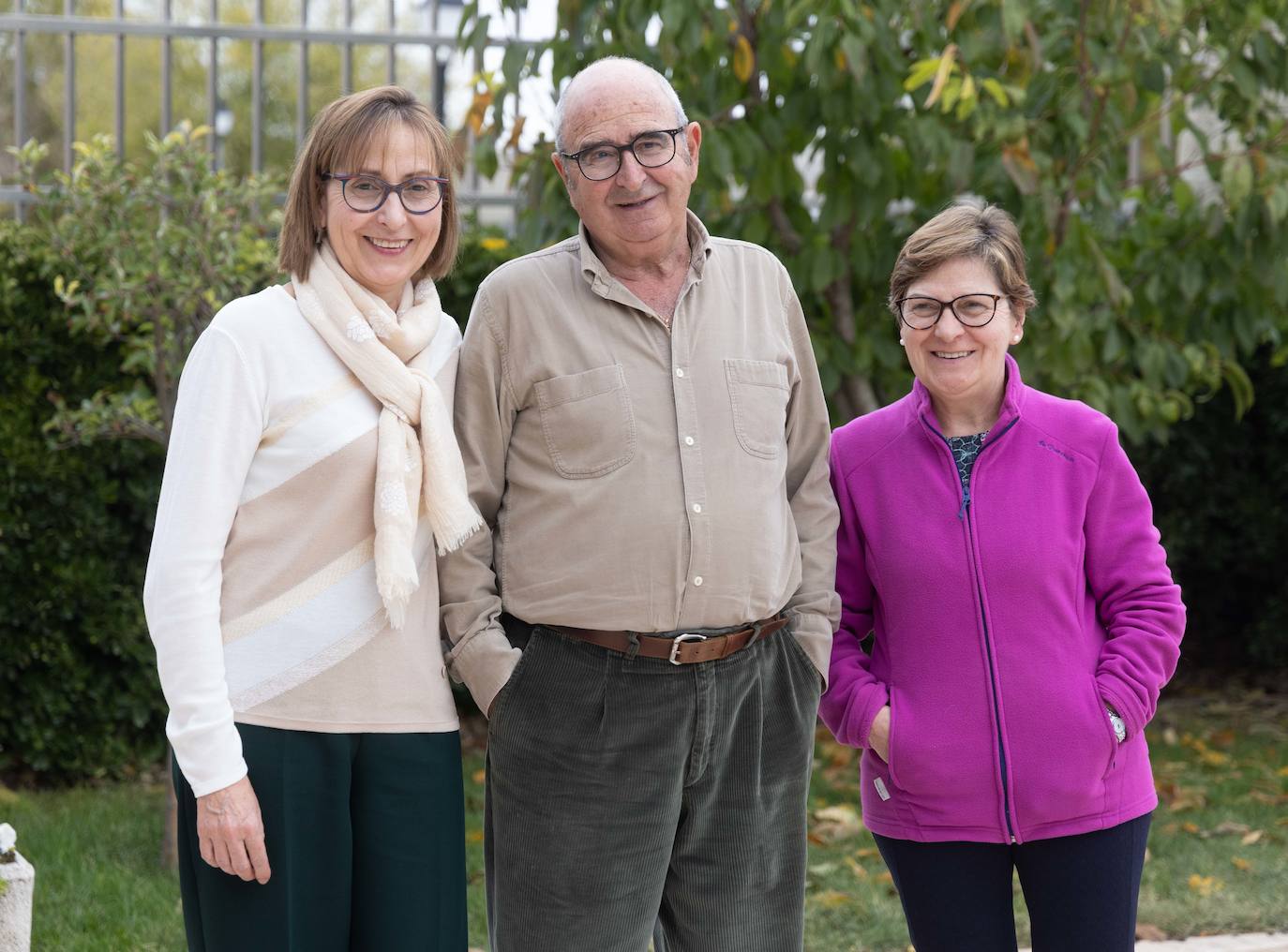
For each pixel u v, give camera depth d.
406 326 2.33
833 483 2.72
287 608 2.21
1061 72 4.80
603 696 2.47
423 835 2.26
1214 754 5.64
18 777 5.35
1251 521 6.74
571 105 2.52
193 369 2.19
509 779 2.53
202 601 2.12
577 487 2.47
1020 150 4.40
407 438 2.27
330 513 2.22
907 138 4.59
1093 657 2.50
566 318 2.53
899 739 2.46
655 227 2.50
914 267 2.51
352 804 2.25
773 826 2.64
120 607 5.21
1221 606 7.21
